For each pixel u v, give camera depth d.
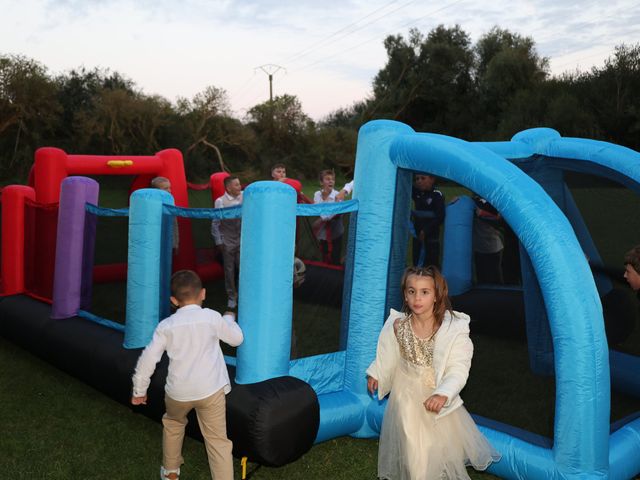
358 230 4.11
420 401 2.99
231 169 35.25
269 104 37.97
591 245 4.77
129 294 4.48
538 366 3.81
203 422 3.36
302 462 3.81
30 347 5.57
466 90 44.94
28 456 3.84
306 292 4.12
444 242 4.25
